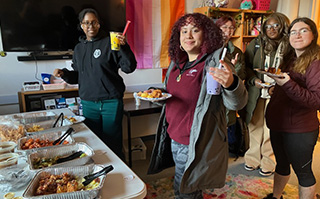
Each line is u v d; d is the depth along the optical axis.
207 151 1.31
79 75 2.21
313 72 1.46
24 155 1.21
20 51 2.54
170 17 3.27
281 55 1.74
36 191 0.91
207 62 1.29
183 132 1.40
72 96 2.73
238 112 2.75
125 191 0.96
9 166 1.12
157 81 3.48
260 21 3.57
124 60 2.01
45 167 1.07
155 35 3.24
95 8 2.73
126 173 1.09
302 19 1.53
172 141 1.50
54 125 1.64
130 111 2.71
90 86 2.12
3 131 1.49
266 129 2.57
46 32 2.60
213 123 1.30
